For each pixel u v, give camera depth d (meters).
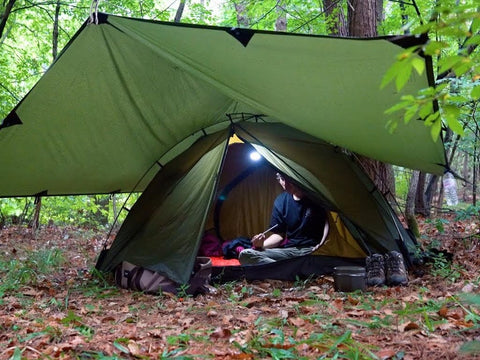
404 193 11.79
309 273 4.67
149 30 3.72
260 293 4.08
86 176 5.27
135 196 10.96
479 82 4.67
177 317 3.26
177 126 5.26
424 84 3.36
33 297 3.92
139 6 9.61
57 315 3.22
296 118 3.92
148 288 4.10
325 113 3.83
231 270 4.53
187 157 5.20
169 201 4.76
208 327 2.97
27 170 4.86
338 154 5.05
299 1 8.83
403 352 2.29
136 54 4.26
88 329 2.86
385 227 4.69
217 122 5.50
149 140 5.26
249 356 2.30
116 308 3.60
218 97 5.09
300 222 5.00
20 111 4.28
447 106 1.66
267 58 3.58
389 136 3.88
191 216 4.36
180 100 4.98
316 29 8.22
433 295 3.61
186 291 3.96
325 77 3.60
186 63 3.83
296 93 3.76
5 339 2.70
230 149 5.96
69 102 4.43
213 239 5.69
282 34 3.36
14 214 9.30
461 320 2.77
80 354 2.38
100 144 5.01
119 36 4.01
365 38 3.24
